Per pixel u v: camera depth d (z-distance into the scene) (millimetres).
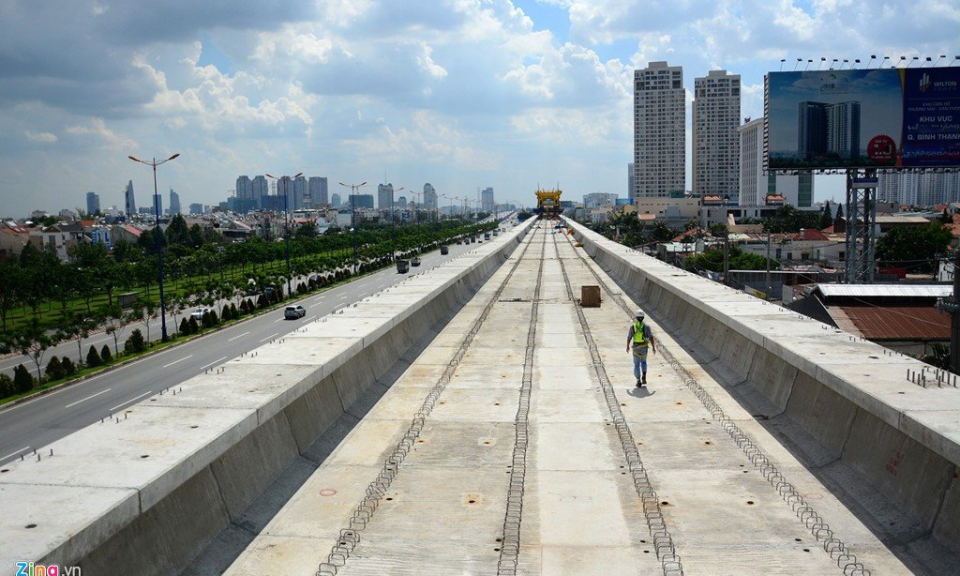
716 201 152750
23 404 25969
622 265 38625
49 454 8195
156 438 8742
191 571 7816
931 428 8461
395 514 9281
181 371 30609
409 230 145625
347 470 10891
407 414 13641
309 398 12102
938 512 8305
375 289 61969
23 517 6570
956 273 24516
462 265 35750
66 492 7125
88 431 9008
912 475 8984
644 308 27469
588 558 8062
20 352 37750
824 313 32875
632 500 9617
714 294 20875
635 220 134125
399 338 18750
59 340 33625
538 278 41656
